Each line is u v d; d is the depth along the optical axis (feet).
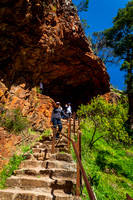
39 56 23.20
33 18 18.25
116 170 20.76
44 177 11.91
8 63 20.26
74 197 9.21
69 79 46.47
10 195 9.60
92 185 14.90
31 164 13.82
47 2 20.74
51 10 23.70
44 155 15.02
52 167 13.10
